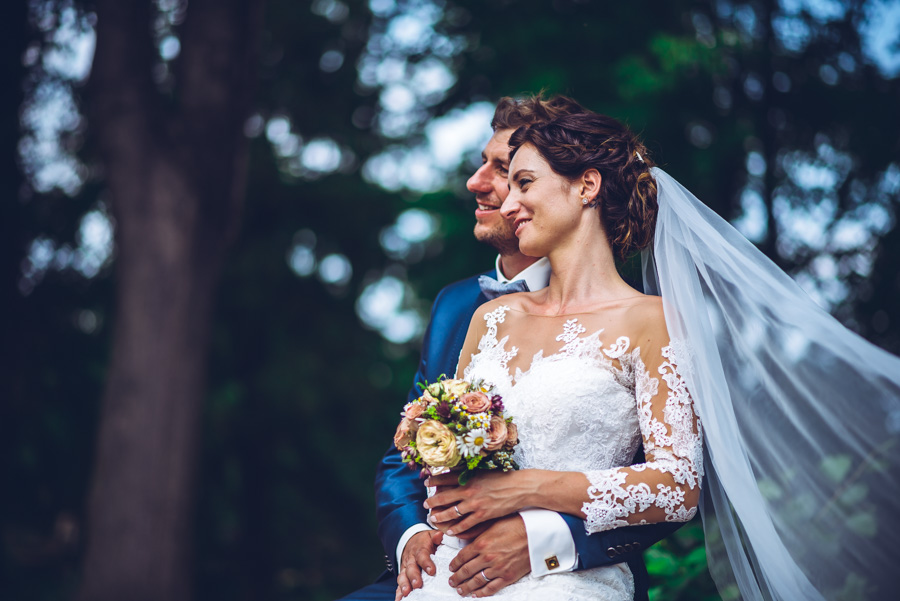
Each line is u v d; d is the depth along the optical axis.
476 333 2.36
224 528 12.16
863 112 5.68
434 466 1.89
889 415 1.84
